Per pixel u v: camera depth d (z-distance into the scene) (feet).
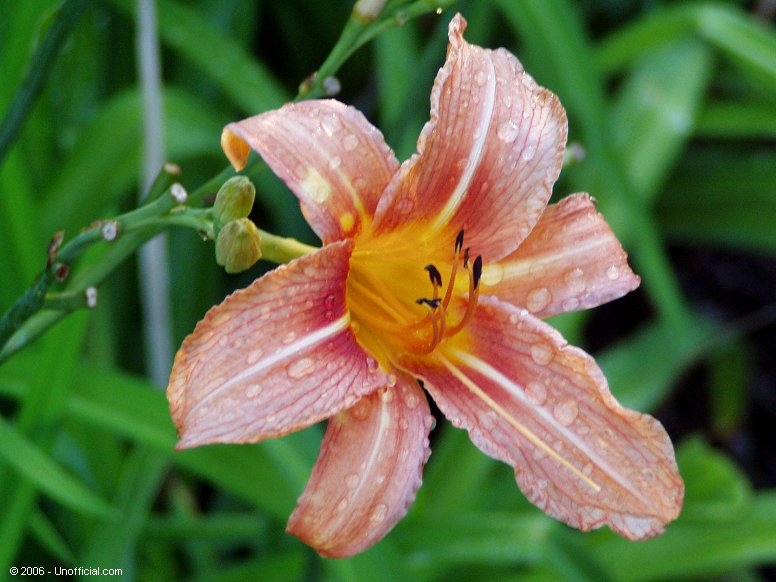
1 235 2.03
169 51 2.66
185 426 1.55
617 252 1.78
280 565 2.12
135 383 2.04
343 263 1.64
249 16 2.65
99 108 2.37
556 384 1.71
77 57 2.42
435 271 1.72
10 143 1.78
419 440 1.68
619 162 2.40
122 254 1.70
